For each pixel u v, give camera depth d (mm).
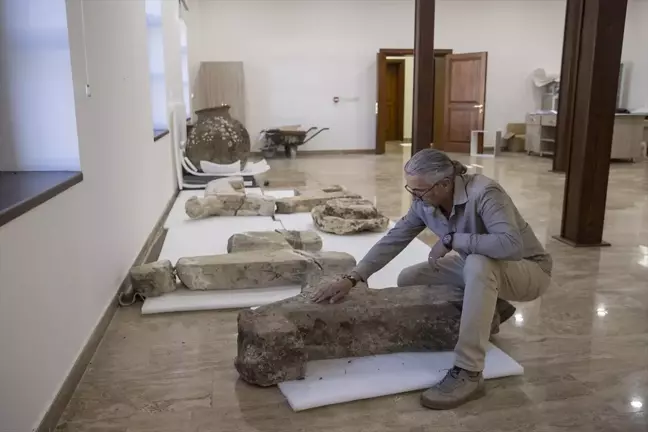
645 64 11156
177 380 2342
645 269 3822
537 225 5156
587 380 2338
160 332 2805
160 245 4398
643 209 5953
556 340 2717
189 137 7551
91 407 2145
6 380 1714
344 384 2242
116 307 3096
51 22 2451
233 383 2316
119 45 3605
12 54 2475
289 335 2252
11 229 1796
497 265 2229
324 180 8133
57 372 2146
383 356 2471
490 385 2295
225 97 11367
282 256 3400
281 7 11547
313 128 11648
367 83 12125
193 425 2025
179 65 7789
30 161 2561
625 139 10109
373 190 7207
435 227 2373
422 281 2746
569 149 4477
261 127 11906
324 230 4691
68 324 2312
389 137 15508
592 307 3139
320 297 2467
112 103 3338
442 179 2174
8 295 1756
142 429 2004
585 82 4215
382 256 2496
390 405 2152
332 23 11781
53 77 2504
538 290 2428
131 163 3844
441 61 12773
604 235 4793
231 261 3297
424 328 2479
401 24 11984
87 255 2643
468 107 11914
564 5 12359
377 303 2467
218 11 11359
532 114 11352
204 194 5836
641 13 11148
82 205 2596
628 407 2141
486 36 12289
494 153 11445
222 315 3010
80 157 2598
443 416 2082
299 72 11844
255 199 5348
